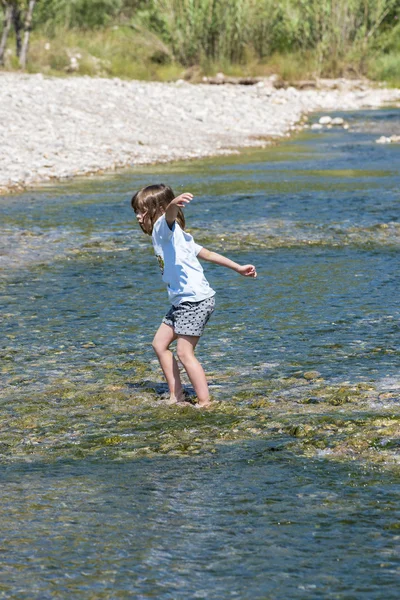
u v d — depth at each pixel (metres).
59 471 7.55
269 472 7.36
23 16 59.03
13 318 12.77
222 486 7.09
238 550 5.97
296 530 6.25
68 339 11.72
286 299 13.48
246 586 5.50
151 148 34.16
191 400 9.41
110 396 9.50
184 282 9.05
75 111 38.69
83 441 8.26
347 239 18.22
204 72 64.06
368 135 41.09
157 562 5.84
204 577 5.63
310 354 10.77
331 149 35.84
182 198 8.72
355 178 27.30
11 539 6.23
